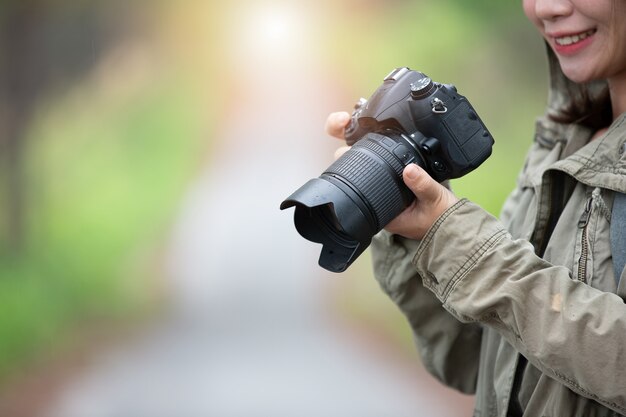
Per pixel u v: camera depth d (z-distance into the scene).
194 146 22.27
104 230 14.17
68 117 17.14
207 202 17.83
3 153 13.48
